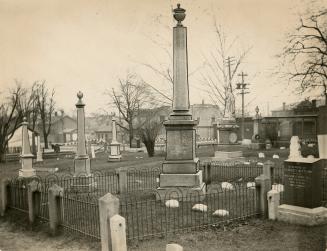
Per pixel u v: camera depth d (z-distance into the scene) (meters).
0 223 10.40
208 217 9.41
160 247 7.46
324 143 21.69
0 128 30.56
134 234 8.16
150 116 39.25
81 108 15.08
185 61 11.90
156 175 17.28
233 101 25.31
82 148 14.77
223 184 13.77
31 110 35.09
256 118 35.88
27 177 17.66
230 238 8.03
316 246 7.37
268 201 9.50
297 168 9.24
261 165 17.86
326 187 11.73
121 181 13.66
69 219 9.53
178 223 8.66
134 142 47.62
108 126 73.75
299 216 8.97
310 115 35.41
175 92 11.87
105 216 7.14
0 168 24.03
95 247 7.71
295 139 21.06
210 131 62.66
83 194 13.30
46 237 8.84
